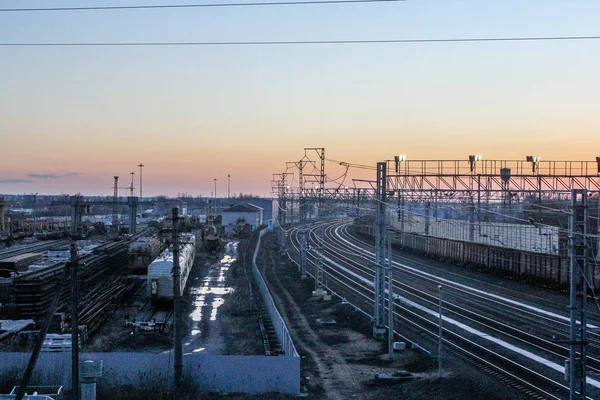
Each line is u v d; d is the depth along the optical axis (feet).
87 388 71.51
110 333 131.54
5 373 90.84
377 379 99.55
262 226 500.74
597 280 165.07
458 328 134.51
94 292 164.55
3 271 161.99
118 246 226.99
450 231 291.79
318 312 164.96
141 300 177.47
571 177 145.28
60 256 181.78
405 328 137.28
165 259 176.65
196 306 172.86
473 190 145.07
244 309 164.35
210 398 88.63
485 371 98.89
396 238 340.39
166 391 88.12
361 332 138.21
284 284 217.56
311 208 318.45
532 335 124.98
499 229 246.68
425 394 88.69
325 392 93.81
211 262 283.59
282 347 118.01
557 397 83.82
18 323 123.95
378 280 131.64
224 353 117.39
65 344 109.40
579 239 70.44
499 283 205.57
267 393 91.30
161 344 125.18
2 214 359.05
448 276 224.12
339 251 316.81
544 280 194.39
